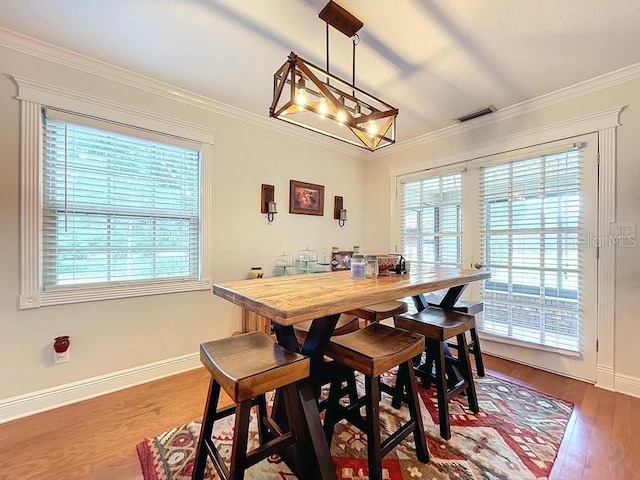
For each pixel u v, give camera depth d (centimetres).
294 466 137
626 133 230
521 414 201
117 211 240
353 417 153
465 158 329
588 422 192
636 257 227
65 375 216
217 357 126
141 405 214
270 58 218
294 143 351
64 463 158
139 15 176
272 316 107
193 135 275
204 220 282
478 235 316
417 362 272
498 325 299
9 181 197
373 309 227
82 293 222
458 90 258
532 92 262
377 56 212
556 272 265
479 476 148
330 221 390
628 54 209
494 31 186
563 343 260
